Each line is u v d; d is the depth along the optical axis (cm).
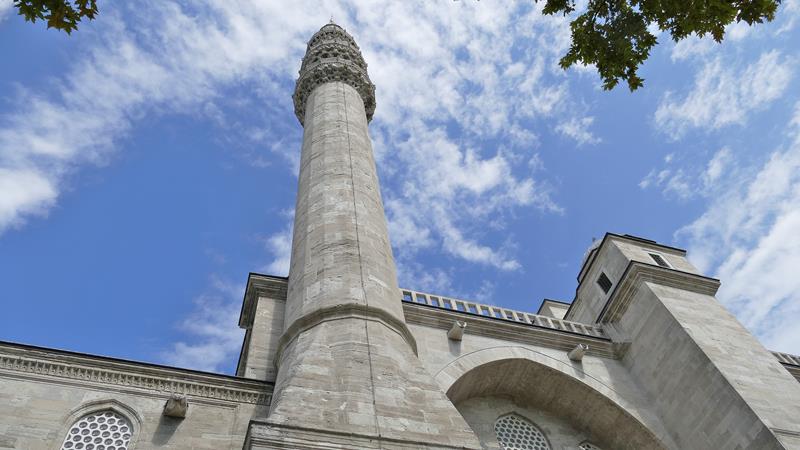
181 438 1398
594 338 2241
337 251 1700
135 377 1499
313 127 2498
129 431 1394
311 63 3055
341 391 1191
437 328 2053
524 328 2156
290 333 1490
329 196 1972
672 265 2522
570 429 2069
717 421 1848
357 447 1048
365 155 2306
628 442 2033
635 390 2127
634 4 1171
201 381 1537
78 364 1474
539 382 2078
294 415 1088
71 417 1372
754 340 2133
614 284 2505
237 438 1433
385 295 1584
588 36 1198
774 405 1809
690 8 1130
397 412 1174
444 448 1104
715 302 2312
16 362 1428
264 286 2020
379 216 1978
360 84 2950
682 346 2047
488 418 1981
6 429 1292
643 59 1196
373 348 1354
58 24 945
